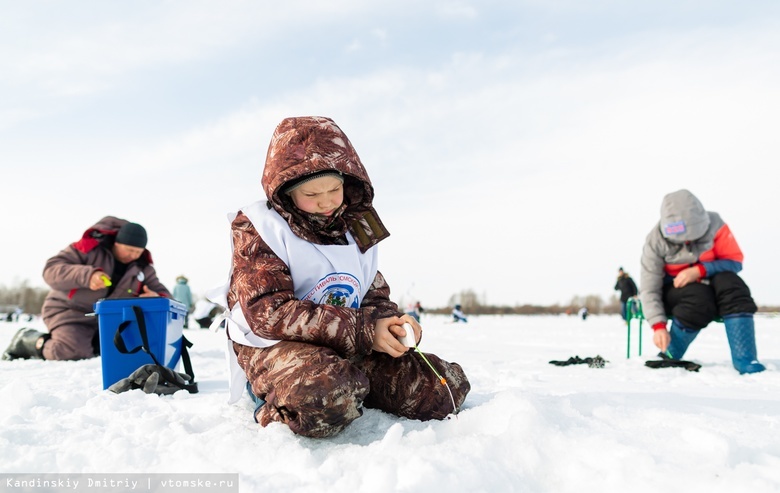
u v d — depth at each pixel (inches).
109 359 122.0
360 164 86.8
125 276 197.8
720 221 171.3
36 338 192.1
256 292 76.2
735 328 154.9
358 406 70.8
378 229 91.7
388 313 80.2
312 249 82.9
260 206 84.2
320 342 74.2
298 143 82.0
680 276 169.2
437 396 80.0
